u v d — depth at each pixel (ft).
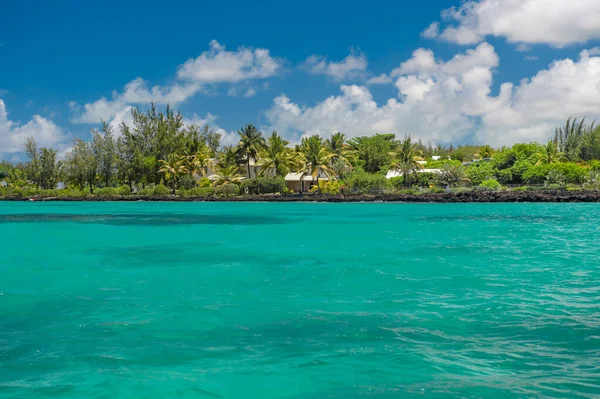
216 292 42.14
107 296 40.91
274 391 21.72
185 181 304.71
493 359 25.30
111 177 338.34
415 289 42.73
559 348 26.96
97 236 92.48
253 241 82.07
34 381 23.03
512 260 59.36
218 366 24.72
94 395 21.50
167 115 351.25
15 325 32.30
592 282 45.60
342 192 267.39
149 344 28.22
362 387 22.02
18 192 325.42
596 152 391.86
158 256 64.75
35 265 57.67
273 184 281.33
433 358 25.53
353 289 42.93
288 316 33.94
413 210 180.04
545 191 226.17
